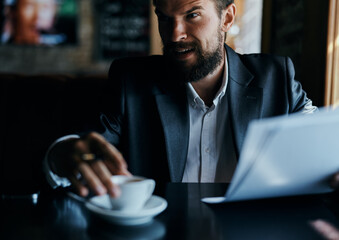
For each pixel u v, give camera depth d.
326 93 1.33
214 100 1.08
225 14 1.09
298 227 0.60
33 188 0.79
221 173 1.11
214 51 1.03
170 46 1.01
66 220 0.61
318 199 0.74
